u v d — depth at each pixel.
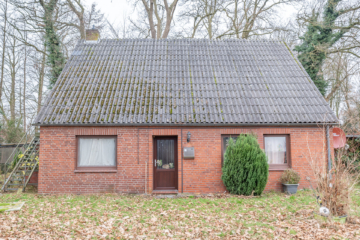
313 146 12.36
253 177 11.09
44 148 11.98
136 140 12.15
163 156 12.73
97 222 7.93
